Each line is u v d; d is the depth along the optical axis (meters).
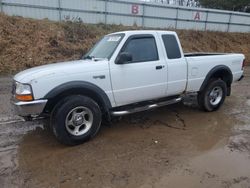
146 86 4.67
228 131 4.76
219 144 4.18
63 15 17.59
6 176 3.20
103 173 3.28
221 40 22.23
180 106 6.35
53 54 13.15
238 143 4.22
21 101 3.68
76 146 4.05
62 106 3.83
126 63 4.39
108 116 4.42
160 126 4.98
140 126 4.95
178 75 5.09
